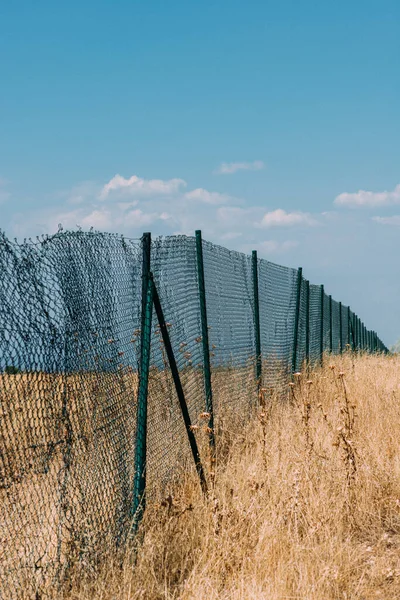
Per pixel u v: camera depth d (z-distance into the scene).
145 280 5.25
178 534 4.77
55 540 3.97
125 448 4.96
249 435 7.28
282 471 5.70
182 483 6.02
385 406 8.77
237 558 4.35
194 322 6.95
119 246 4.93
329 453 6.38
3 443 3.40
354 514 5.41
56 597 3.75
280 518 4.84
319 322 15.70
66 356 4.00
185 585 3.99
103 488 4.50
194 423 6.76
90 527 4.21
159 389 5.84
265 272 10.09
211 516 4.77
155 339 5.75
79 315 4.18
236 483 5.74
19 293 3.45
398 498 5.67
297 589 3.96
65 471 3.95
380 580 4.37
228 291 8.23
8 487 3.44
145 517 4.92
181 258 6.55
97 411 4.44
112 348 4.72
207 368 7.12
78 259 4.24
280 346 10.77
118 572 4.21
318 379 11.65
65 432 3.97
